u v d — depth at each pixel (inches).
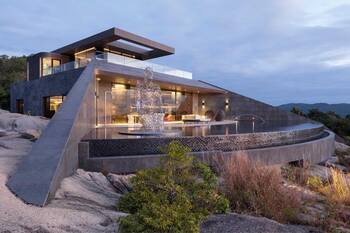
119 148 304.2
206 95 1041.5
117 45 950.4
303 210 184.7
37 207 149.2
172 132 446.0
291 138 449.4
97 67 569.6
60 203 164.6
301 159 411.5
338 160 562.6
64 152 212.2
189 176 139.4
